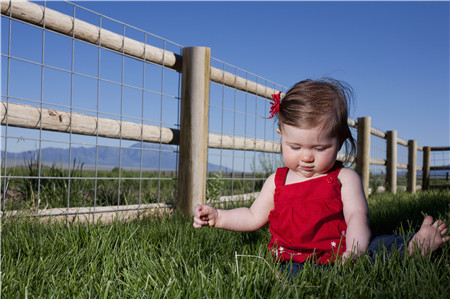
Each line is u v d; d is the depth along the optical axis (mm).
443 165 10570
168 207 3240
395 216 3172
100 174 6410
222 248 1851
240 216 1916
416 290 1211
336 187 1713
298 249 1693
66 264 1610
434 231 1567
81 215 2686
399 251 1552
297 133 1606
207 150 3424
